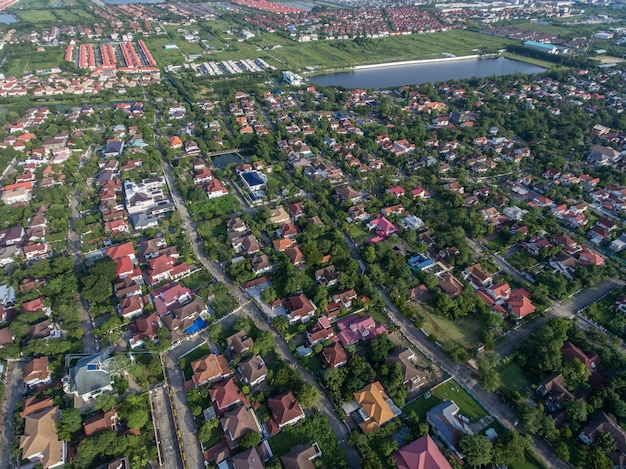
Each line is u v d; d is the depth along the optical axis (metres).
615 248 161.00
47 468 90.75
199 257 156.50
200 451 96.25
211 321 128.50
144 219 169.75
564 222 176.50
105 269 139.25
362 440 94.81
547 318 131.62
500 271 151.12
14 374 113.12
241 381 111.06
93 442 91.81
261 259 148.75
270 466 90.12
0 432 99.50
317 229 164.50
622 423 100.50
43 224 168.00
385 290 142.25
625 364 113.00
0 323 125.75
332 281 141.88
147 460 93.38
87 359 110.62
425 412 104.38
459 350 116.50
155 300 133.88
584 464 91.62
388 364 112.00
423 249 156.62
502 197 188.00
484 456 89.69
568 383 107.88
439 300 131.88
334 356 114.06
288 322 127.56
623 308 133.25
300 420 102.25
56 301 131.38
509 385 111.00
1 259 150.12
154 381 111.38
